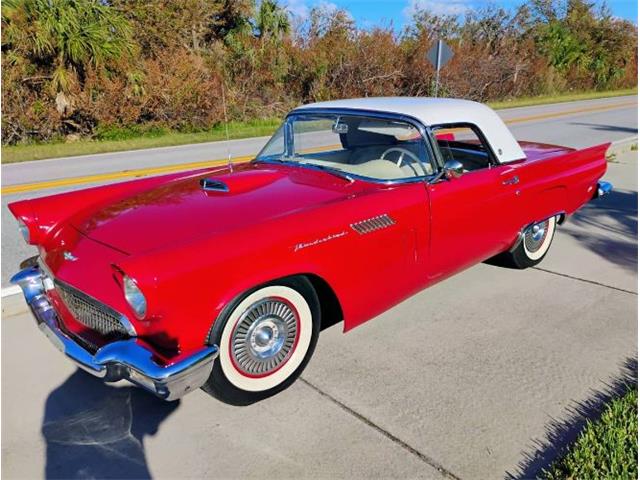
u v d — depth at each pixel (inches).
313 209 109.8
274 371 110.5
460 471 91.1
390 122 137.3
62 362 125.7
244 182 127.2
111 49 597.6
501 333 138.9
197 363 90.9
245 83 773.9
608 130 580.7
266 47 802.8
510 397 111.4
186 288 89.7
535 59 1205.1
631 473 85.8
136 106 627.5
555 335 137.7
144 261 87.1
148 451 96.7
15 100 559.8
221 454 95.8
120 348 90.7
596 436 95.9
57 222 123.3
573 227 231.3
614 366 123.0
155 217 111.0
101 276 97.6
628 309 152.6
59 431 102.0
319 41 858.1
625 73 1496.1
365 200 117.6
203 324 93.7
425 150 134.0
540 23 1304.1
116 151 506.3
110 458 95.1
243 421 104.6
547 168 167.3
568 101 1102.4
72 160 450.9
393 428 102.0
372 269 118.9
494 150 153.5
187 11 770.2
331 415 106.0
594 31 1392.7
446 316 148.5
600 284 170.4
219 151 489.4
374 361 125.4
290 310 109.7
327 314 128.8
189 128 672.4
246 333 103.2
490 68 1059.3
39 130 577.0
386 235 119.8
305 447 97.2
